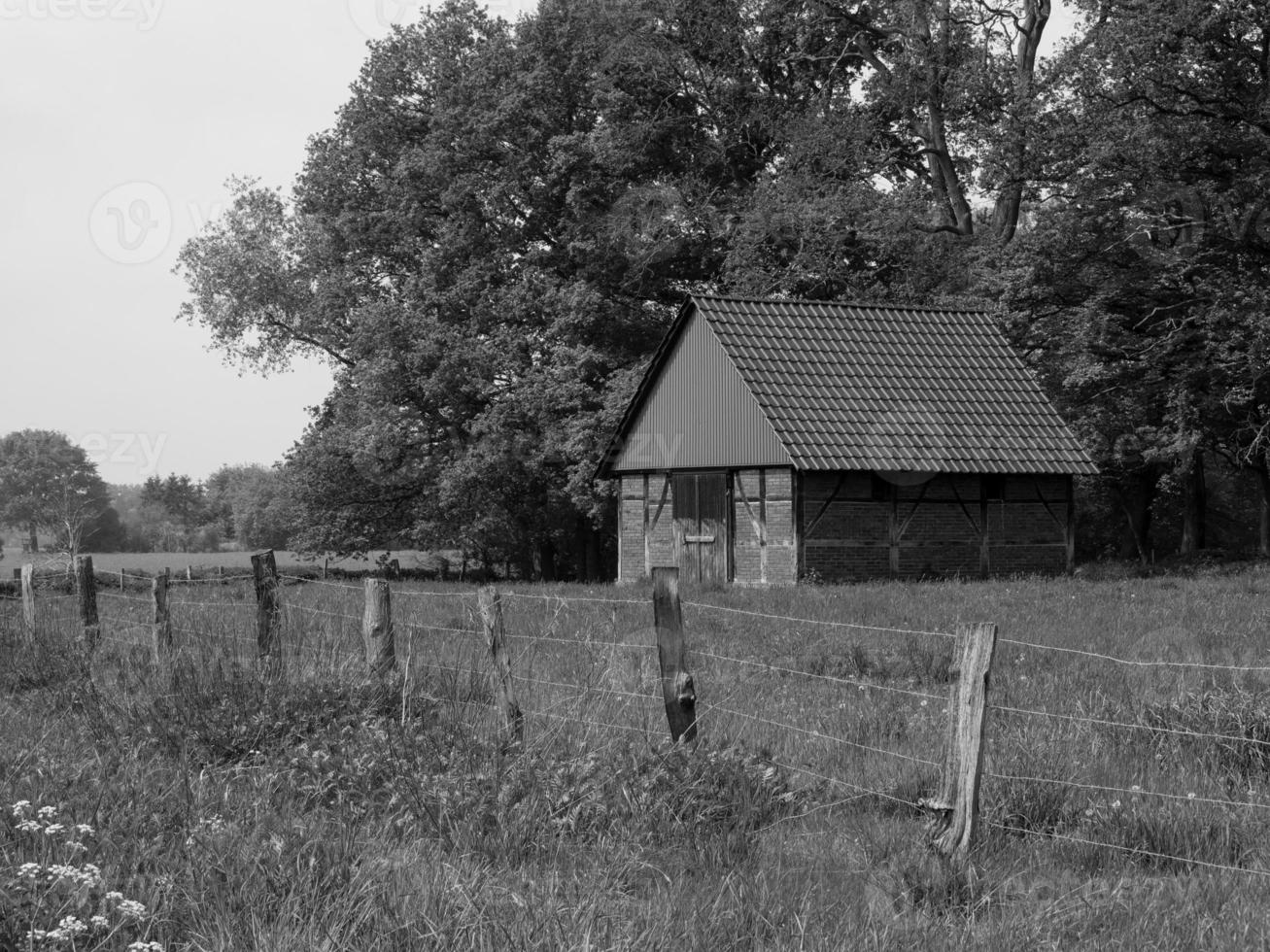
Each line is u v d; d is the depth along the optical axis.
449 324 46.22
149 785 7.92
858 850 6.95
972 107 45.62
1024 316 41.53
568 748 8.56
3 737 9.77
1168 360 40.47
